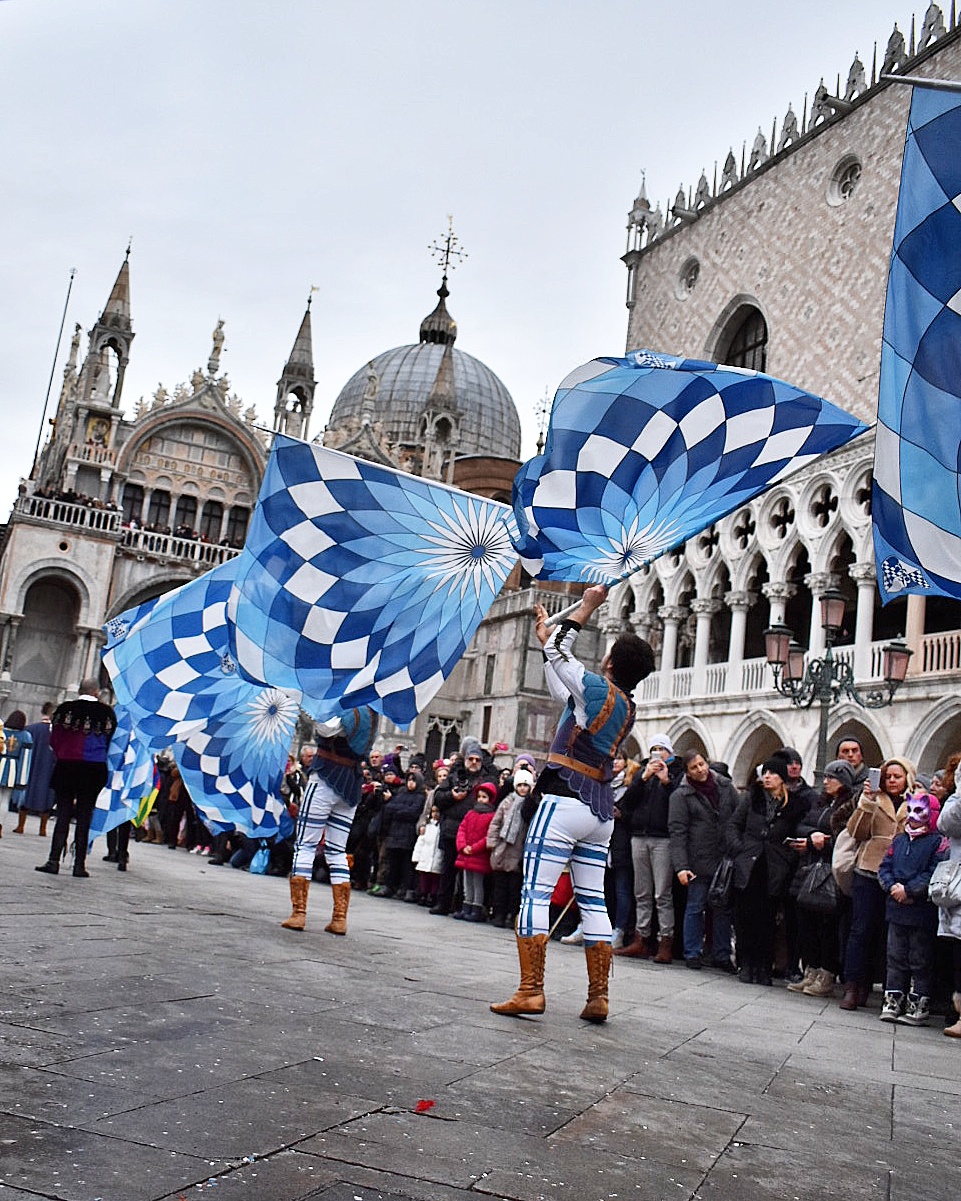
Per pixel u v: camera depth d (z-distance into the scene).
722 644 35.81
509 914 14.67
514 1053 5.31
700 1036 6.75
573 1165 3.66
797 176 32.75
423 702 9.80
